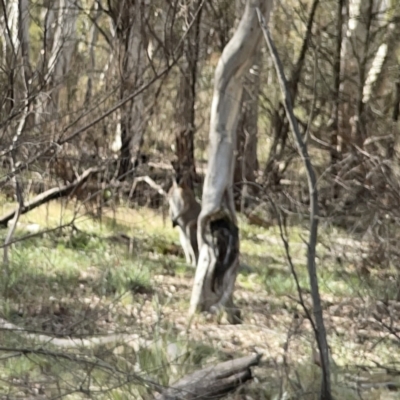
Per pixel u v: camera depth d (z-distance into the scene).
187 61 20.17
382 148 15.80
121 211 17.06
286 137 21.50
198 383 7.98
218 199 11.55
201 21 20.75
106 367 7.37
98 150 15.90
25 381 7.66
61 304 10.75
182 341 9.58
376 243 12.54
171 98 21.02
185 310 11.75
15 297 10.85
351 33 22.72
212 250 11.54
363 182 12.44
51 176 14.26
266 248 16.78
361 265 13.44
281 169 22.20
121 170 17.03
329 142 21.03
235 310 11.45
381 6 24.78
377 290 11.68
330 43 24.61
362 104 20.98
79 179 14.07
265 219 19.06
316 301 7.73
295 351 9.91
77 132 10.82
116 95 15.41
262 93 22.30
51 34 15.29
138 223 16.94
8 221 14.86
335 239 13.75
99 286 12.07
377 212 11.94
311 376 8.82
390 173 11.99
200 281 11.48
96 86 17.67
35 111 10.35
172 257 15.31
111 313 10.39
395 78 22.78
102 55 21.34
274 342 10.32
